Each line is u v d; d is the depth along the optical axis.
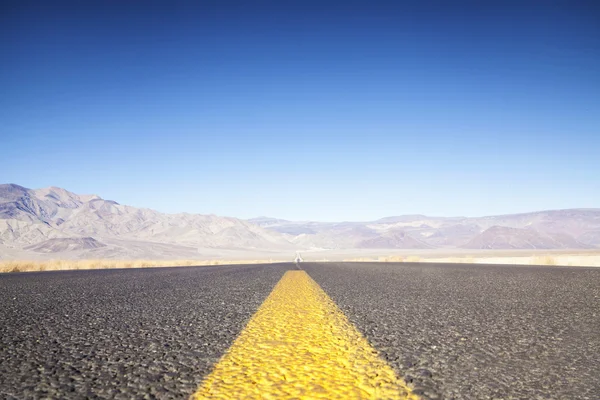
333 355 3.27
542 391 2.50
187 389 2.49
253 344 3.66
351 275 14.80
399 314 5.48
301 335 4.06
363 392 2.41
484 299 7.21
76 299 7.34
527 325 4.65
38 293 8.44
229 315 5.45
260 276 14.70
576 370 2.92
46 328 4.53
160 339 3.95
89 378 2.74
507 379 2.71
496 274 14.74
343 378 2.67
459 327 4.52
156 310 5.94
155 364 3.06
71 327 4.58
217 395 2.34
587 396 2.42
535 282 11.03
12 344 3.74
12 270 22.38
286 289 9.28
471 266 23.03
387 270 18.53
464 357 3.25
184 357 3.26
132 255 110.62
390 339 3.89
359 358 3.18
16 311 5.83
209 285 10.56
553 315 5.39
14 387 2.56
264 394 2.35
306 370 2.84
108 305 6.51
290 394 2.34
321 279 12.66
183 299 7.35
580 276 13.40
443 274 15.03
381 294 8.10
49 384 2.62
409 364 3.03
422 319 5.06
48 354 3.38
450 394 2.42
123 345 3.70
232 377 2.69
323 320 4.98
